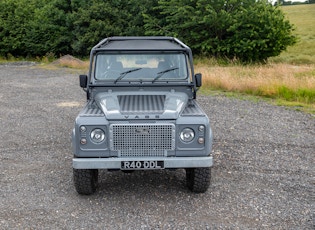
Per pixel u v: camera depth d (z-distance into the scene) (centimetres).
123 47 657
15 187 633
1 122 1064
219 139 889
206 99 1367
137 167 546
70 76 2138
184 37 2966
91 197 595
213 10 2727
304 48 3869
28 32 3734
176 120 550
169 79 648
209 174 577
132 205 566
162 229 495
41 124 1041
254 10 2736
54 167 726
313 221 514
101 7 3375
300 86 1464
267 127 993
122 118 547
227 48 2720
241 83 1542
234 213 537
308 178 666
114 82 643
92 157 553
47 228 500
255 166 722
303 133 940
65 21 3678
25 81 1945
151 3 3192
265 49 2664
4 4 3850
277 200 578
